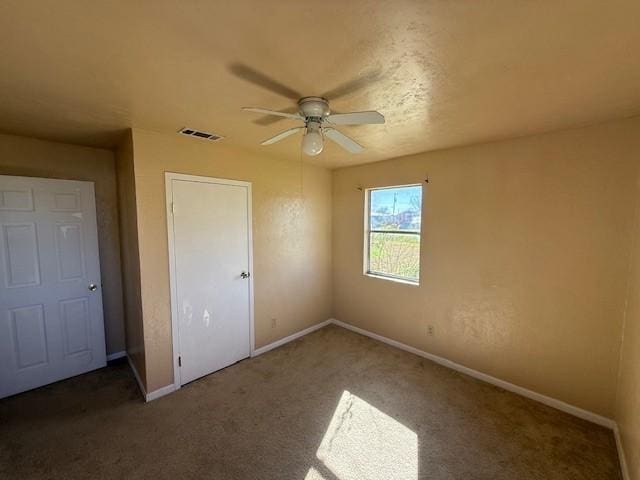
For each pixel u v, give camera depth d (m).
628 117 2.02
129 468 1.82
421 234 3.20
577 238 2.26
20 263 2.57
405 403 2.46
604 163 2.13
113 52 1.29
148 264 2.47
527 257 2.50
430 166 3.08
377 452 1.96
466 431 2.14
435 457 1.92
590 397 2.25
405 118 2.08
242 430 2.15
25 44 1.22
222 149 2.89
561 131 2.30
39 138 2.64
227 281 3.02
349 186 3.91
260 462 1.88
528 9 1.01
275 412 2.35
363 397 2.54
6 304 2.52
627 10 1.00
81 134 2.52
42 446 1.98
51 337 2.74
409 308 3.38
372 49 1.27
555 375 2.40
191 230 2.71
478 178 2.75
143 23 1.09
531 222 2.47
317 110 1.72
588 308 2.23
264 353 3.38
